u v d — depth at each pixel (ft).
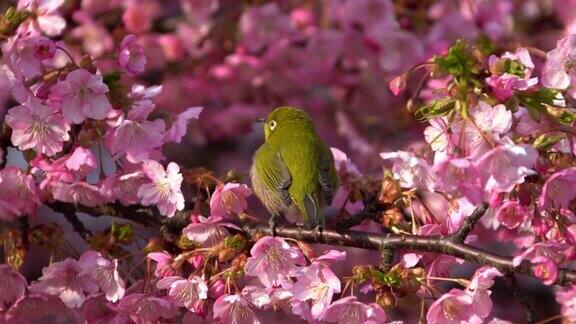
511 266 29.53
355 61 50.24
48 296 31.91
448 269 31.73
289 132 36.35
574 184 28.84
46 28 32.99
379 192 32.35
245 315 30.12
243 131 54.34
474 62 28.19
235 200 31.30
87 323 32.01
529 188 29.01
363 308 28.55
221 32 51.47
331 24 50.21
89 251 31.27
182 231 31.58
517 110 29.01
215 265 30.96
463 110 27.43
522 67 27.91
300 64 51.08
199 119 54.24
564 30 50.37
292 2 51.37
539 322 30.58
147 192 31.55
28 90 31.04
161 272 30.60
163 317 31.99
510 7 48.83
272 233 32.04
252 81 50.85
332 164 35.12
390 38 47.78
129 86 33.40
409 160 28.04
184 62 52.11
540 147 28.81
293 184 34.60
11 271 31.73
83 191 32.19
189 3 50.44
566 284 29.53
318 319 28.58
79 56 48.14
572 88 30.83
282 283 29.32
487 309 29.07
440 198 34.12
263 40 49.93
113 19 50.75
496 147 27.35
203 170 32.48
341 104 54.49
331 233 32.01
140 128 31.99
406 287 28.91
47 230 33.78
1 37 32.07
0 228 35.42
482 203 29.73
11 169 32.12
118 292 30.81
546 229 29.35
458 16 48.26
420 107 28.76
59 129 31.22
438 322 28.86
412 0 49.34
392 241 31.14
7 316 31.89
